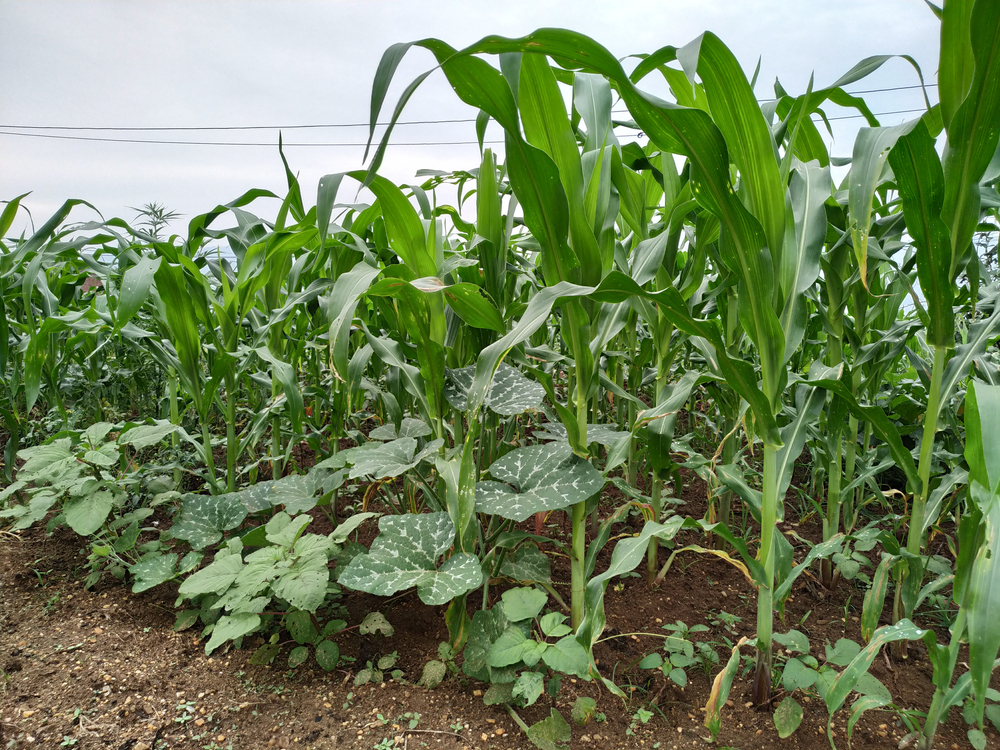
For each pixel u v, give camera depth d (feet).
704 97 4.99
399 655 5.76
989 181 4.71
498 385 6.19
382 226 7.58
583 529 5.53
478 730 4.79
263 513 8.14
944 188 4.17
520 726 4.81
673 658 5.19
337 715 4.94
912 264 6.24
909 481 5.03
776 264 4.23
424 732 4.76
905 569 5.18
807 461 10.64
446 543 5.41
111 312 7.45
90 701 4.85
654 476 6.68
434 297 5.60
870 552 7.87
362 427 11.30
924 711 4.96
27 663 5.24
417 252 5.52
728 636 6.05
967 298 6.53
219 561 5.78
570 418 5.29
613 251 5.15
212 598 6.06
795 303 4.50
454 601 5.48
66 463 6.57
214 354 8.63
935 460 7.18
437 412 5.87
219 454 10.68
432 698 5.16
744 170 4.06
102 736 4.51
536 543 7.32
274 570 5.36
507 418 7.78
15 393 9.21
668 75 4.97
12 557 7.15
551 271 4.88
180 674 5.36
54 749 4.35
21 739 4.40
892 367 9.83
